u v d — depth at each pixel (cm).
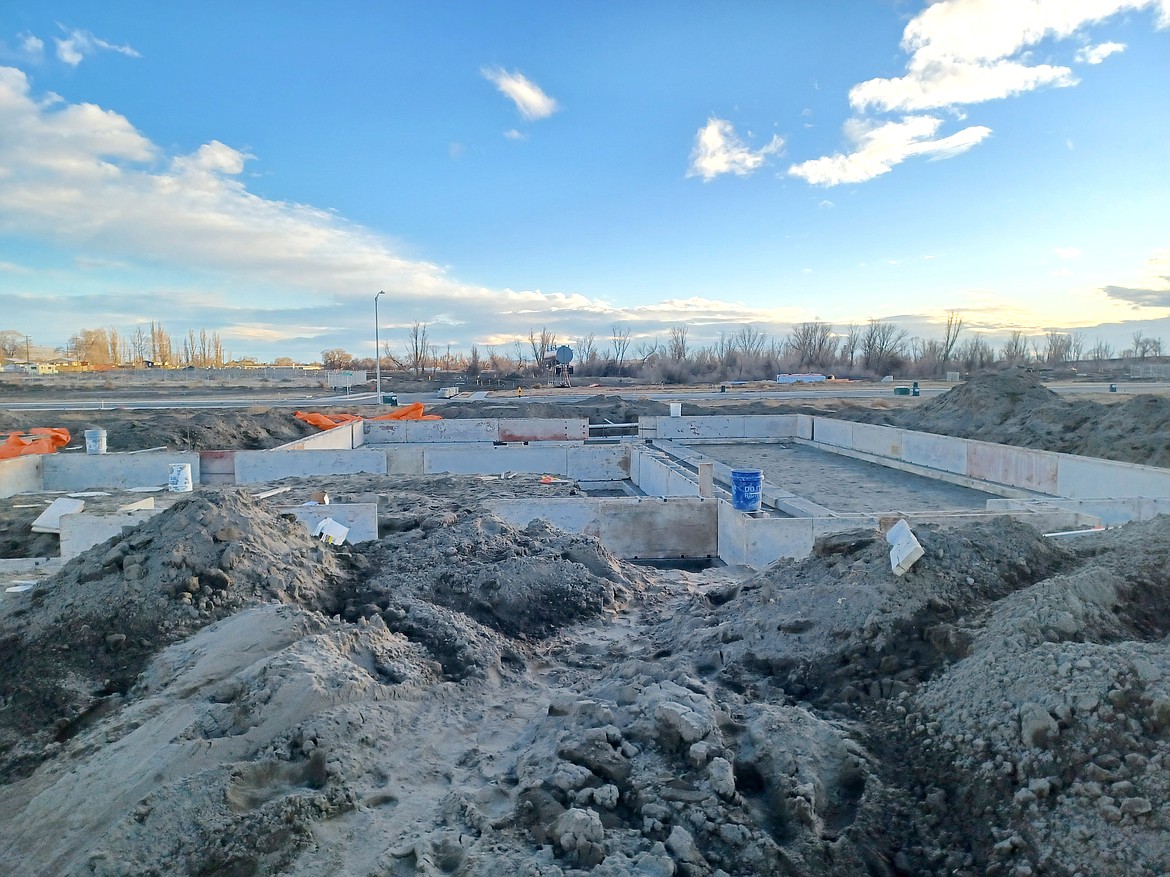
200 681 401
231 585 498
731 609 530
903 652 414
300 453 1514
